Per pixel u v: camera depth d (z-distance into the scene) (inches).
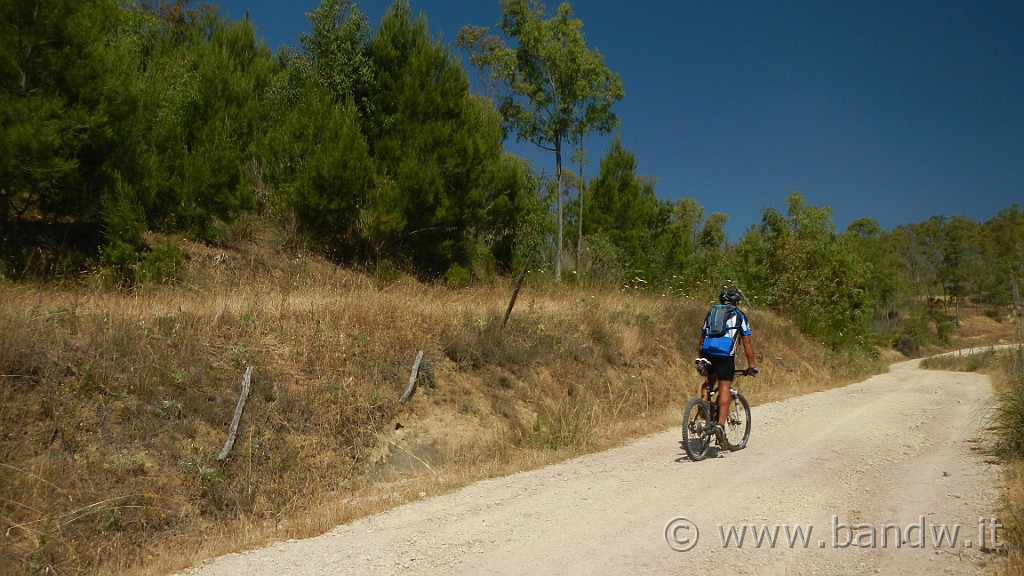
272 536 245.6
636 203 1166.3
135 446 278.1
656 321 629.9
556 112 871.1
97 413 281.1
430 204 750.5
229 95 714.2
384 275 695.1
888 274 2267.5
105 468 262.7
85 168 498.0
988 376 791.7
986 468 275.4
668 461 311.6
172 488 272.5
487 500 264.7
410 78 782.5
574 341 519.8
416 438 361.4
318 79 784.3
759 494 247.6
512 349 461.1
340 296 456.8
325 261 697.0
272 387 340.2
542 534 215.5
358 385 371.6
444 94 797.9
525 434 393.7
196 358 332.2
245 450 303.7
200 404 307.7
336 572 196.9
